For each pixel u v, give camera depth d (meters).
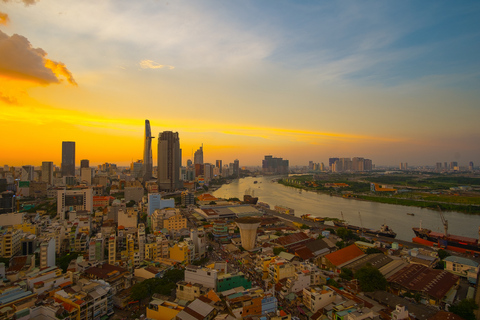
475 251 195.12
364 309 97.06
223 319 90.81
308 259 170.50
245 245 199.75
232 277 122.81
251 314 98.94
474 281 140.50
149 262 153.00
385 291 124.12
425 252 175.12
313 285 129.88
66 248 194.88
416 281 130.12
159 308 103.44
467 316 104.56
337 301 111.94
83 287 108.75
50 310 93.00
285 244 196.75
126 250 168.25
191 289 113.75
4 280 121.06
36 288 106.94
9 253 171.00
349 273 147.12
